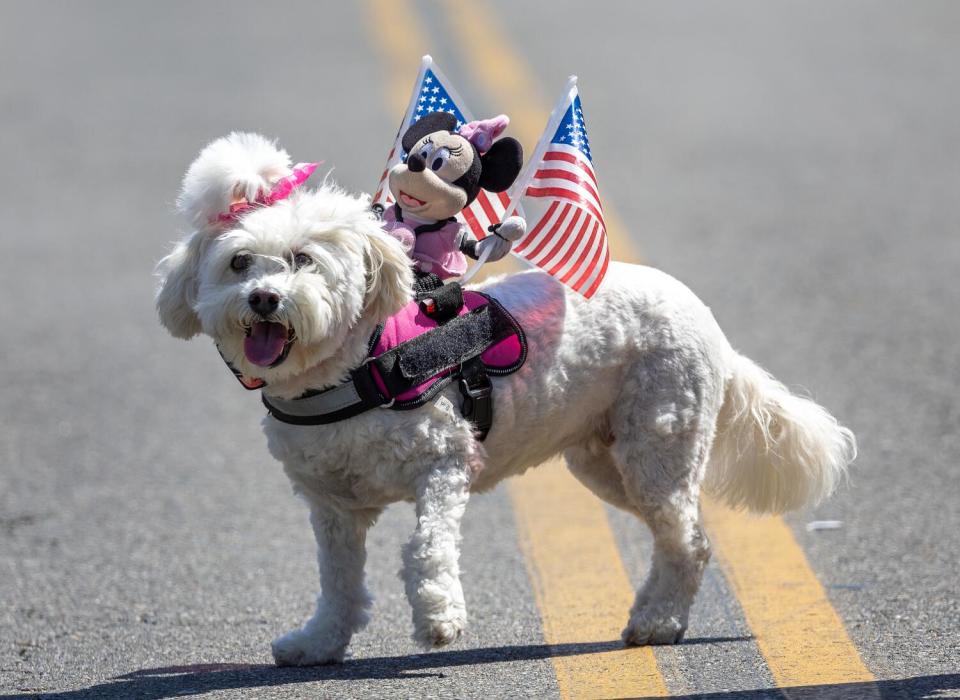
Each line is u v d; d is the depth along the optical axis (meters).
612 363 8.55
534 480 12.66
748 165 24.52
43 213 23.33
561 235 8.33
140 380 16.14
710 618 9.15
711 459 9.56
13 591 10.20
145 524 11.70
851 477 12.03
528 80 29.98
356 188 21.66
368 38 34.88
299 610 9.65
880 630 8.63
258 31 36.34
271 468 13.20
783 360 15.44
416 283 8.07
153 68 32.78
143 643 9.04
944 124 26.77
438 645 7.62
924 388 14.39
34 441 14.08
